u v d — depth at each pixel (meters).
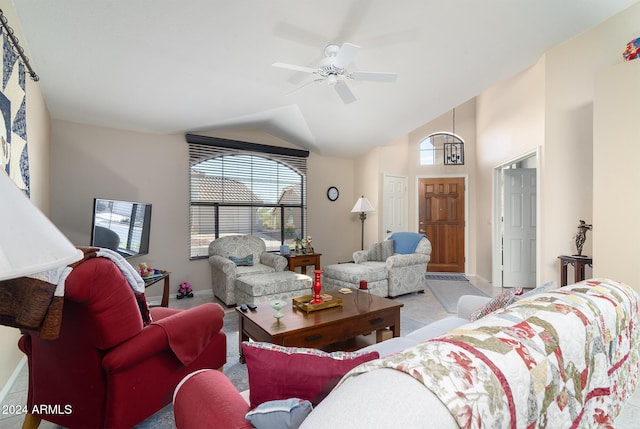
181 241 4.19
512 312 0.99
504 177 4.56
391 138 4.91
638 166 2.23
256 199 4.86
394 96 3.50
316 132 4.50
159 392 1.54
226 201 4.57
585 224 3.07
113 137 3.73
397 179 5.73
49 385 1.47
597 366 1.04
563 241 3.21
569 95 3.15
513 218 4.56
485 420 0.60
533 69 3.56
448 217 5.81
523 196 4.56
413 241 4.41
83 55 2.35
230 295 3.55
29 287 1.00
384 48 2.60
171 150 4.12
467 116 5.71
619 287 1.35
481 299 2.04
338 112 3.92
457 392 0.60
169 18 2.07
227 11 2.06
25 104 2.09
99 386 1.37
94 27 2.08
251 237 4.35
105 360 1.32
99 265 1.25
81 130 3.54
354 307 2.39
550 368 0.81
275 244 5.03
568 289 1.26
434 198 5.88
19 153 1.92
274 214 5.03
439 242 5.84
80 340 1.35
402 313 3.37
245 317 2.22
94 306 1.25
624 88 2.29
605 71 2.38
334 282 4.00
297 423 0.71
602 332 1.07
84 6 1.90
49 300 1.02
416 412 0.54
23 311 0.99
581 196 3.12
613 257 2.32
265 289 3.26
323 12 2.14
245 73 2.85
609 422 1.09
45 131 3.00
